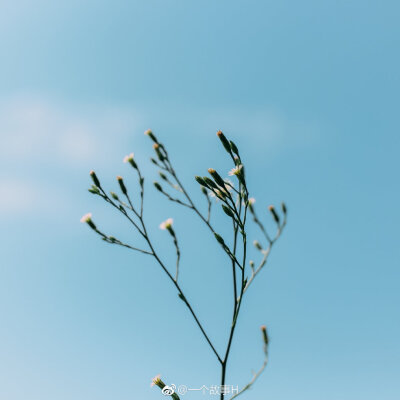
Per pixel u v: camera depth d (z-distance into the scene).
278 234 0.34
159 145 0.35
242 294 0.33
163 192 0.35
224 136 0.34
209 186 0.34
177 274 0.34
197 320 0.33
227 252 0.33
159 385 0.34
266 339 0.31
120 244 0.35
